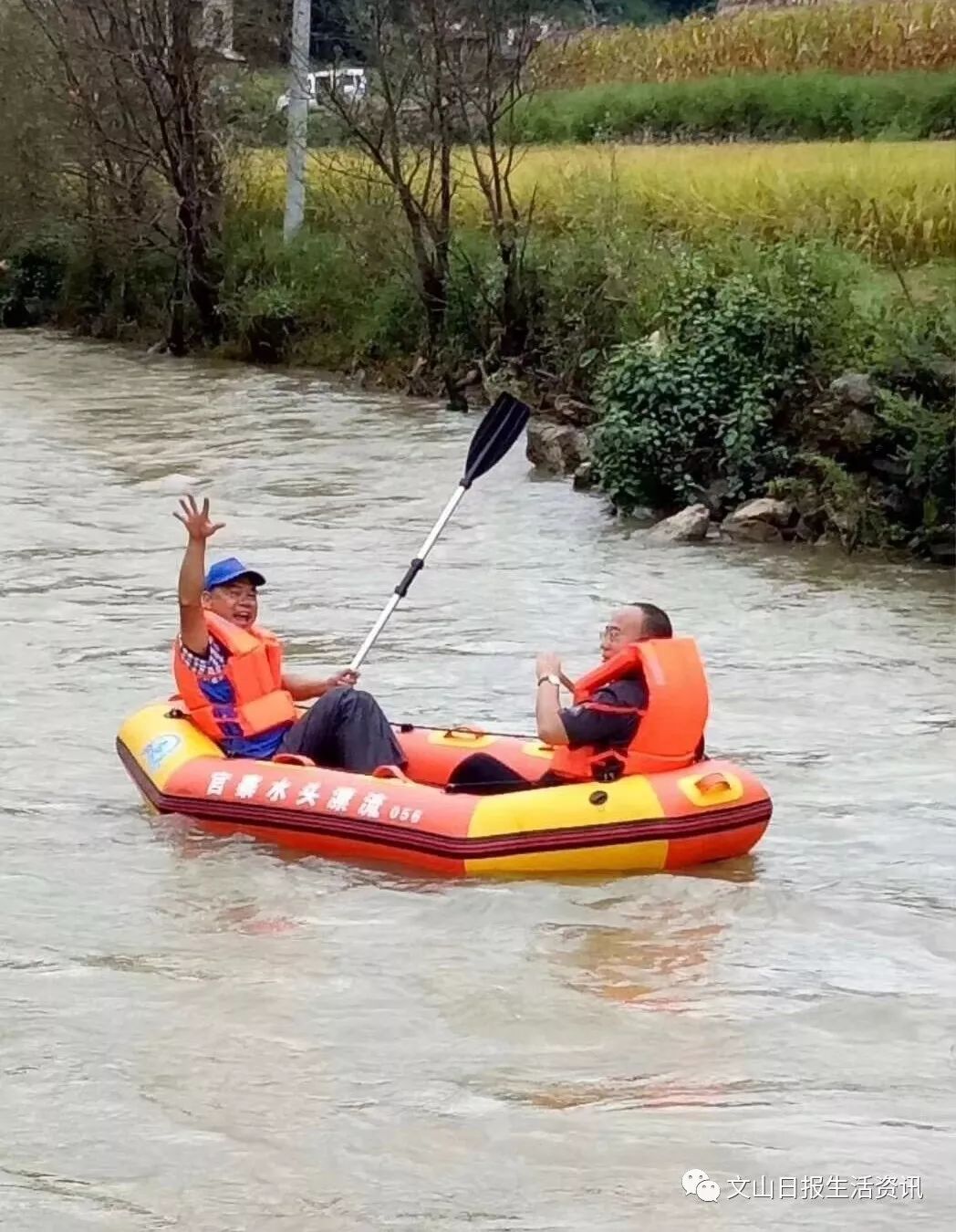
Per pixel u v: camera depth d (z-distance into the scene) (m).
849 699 9.77
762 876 7.16
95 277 29.39
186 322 26.77
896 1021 5.88
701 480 14.48
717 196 21.22
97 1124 5.18
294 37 24.41
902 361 13.80
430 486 16.08
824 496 13.67
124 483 16.36
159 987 6.12
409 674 10.20
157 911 6.80
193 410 20.91
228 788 7.51
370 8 21.17
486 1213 4.73
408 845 7.09
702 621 11.41
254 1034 5.77
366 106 21.77
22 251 30.59
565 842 7.01
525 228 20.31
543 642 10.91
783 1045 5.70
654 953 6.42
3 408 21.06
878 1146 5.06
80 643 10.78
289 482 16.38
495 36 20.69
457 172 22.23
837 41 33.84
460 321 21.44
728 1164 4.96
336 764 7.75
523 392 19.56
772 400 14.28
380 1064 5.56
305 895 6.92
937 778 8.47
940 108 30.16
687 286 15.46
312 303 24.91
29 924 6.68
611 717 7.23
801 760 8.74
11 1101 5.32
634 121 33.28
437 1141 5.09
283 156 27.25
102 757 8.68
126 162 26.67
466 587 12.34
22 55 28.92
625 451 14.48
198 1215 4.72
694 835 7.09
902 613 11.60
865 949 6.48
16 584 12.33
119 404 21.41
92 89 26.78
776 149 26.42
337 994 6.07
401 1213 4.73
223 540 13.88
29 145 29.06
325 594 12.15
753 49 34.59
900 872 7.25
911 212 19.77
